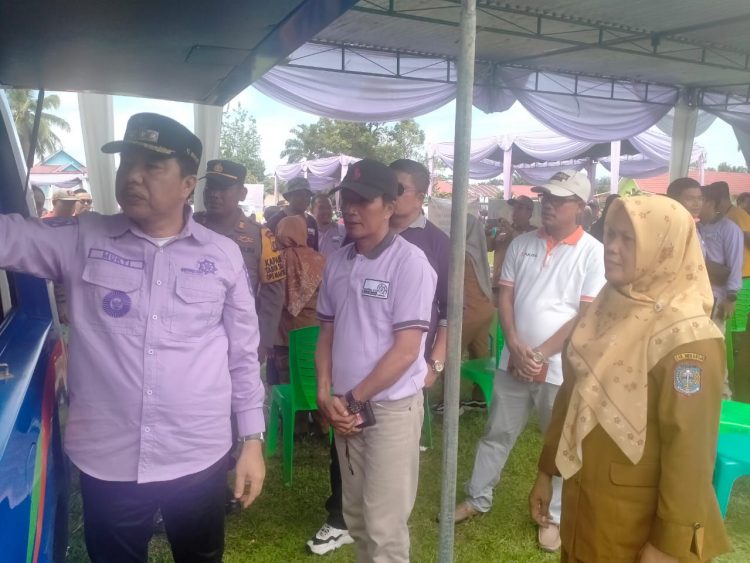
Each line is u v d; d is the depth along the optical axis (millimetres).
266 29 2221
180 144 1754
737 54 11039
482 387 4586
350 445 2330
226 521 3498
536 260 3156
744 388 5090
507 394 3273
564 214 3053
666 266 1728
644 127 13531
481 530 3465
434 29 9125
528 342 3129
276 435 4352
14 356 1776
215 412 1900
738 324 5965
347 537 3229
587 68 11883
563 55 10773
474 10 1544
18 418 1390
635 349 1733
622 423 1729
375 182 2201
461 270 1646
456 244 1631
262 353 3594
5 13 1913
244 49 2510
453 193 1614
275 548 3232
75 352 1789
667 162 17500
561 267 3074
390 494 2252
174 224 1843
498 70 11641
